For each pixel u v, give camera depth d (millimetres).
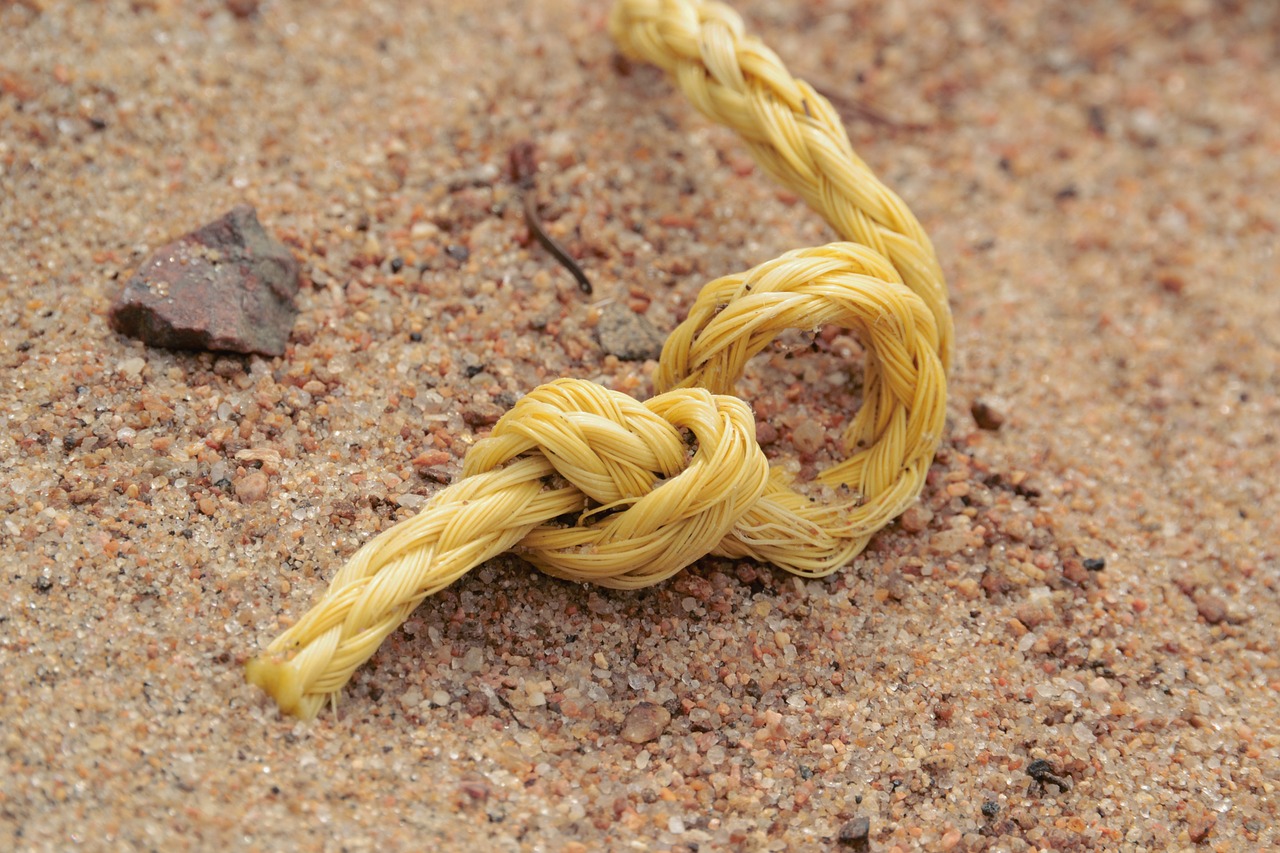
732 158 355
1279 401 348
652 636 311
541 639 308
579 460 300
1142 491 336
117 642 298
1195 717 314
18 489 307
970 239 361
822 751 306
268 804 290
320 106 347
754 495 302
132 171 335
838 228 324
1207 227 368
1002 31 388
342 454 316
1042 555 325
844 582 319
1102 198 369
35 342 319
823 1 385
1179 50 392
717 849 296
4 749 289
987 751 308
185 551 305
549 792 298
